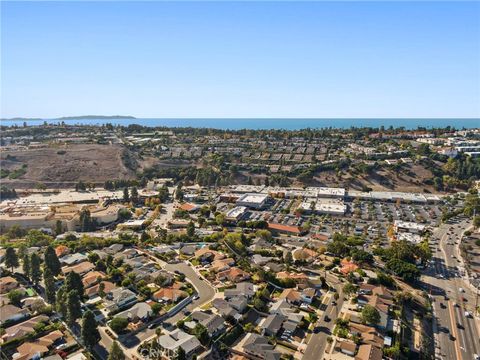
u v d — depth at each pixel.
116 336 111.62
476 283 155.25
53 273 143.88
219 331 114.56
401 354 108.19
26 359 99.62
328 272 159.12
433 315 133.00
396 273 156.88
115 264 156.75
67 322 116.12
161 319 120.94
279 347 109.50
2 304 126.62
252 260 167.38
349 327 118.00
